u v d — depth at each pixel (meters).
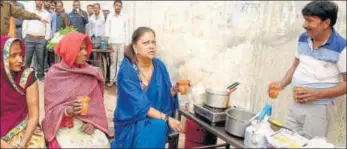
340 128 2.17
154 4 4.67
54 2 4.99
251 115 1.71
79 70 1.77
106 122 1.90
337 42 1.76
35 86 1.67
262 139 1.44
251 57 3.16
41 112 3.26
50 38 4.95
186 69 4.09
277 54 2.82
